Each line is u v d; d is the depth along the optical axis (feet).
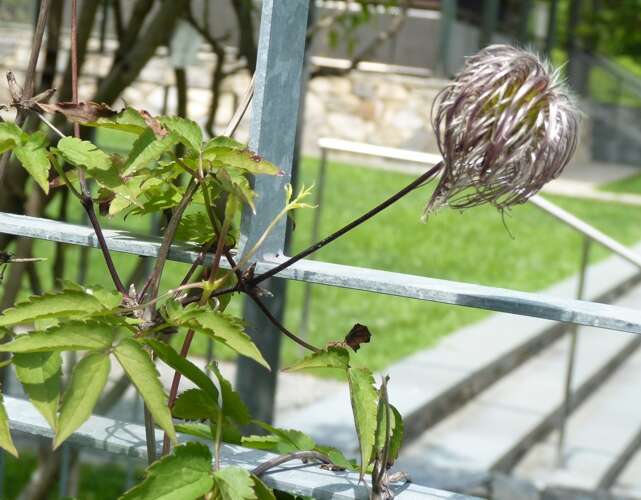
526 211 36.94
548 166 3.67
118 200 4.64
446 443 17.39
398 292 4.24
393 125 39.63
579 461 17.87
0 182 5.01
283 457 4.36
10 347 3.65
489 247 31.35
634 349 24.49
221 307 4.83
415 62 39.27
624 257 13.71
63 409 3.62
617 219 38.45
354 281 4.30
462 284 4.46
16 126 4.26
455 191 3.79
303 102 12.48
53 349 3.69
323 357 4.18
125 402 13.39
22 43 17.15
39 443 11.93
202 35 11.94
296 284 25.88
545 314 4.06
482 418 18.81
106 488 14.90
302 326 19.47
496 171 3.61
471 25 39.63
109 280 20.29
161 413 3.68
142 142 4.14
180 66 11.96
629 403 21.04
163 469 3.78
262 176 4.53
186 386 11.11
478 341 22.34
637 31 53.93
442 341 22.25
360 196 34.47
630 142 51.57
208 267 4.79
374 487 4.13
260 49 4.39
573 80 52.39
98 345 3.75
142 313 4.28
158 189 4.83
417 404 18.06
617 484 17.67
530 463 17.63
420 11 38.93
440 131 3.78
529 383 21.04
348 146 15.67
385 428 4.17
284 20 4.45
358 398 4.09
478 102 3.59
